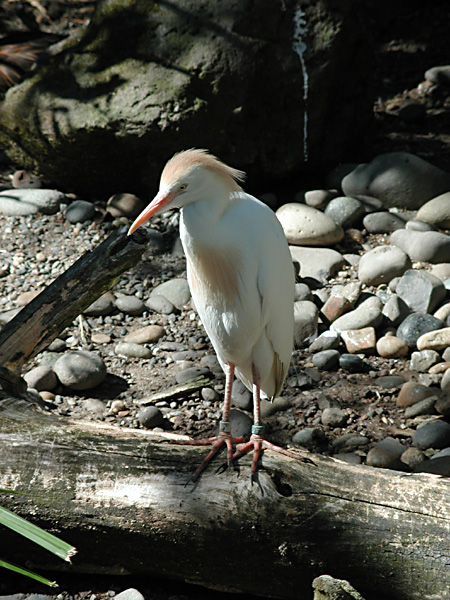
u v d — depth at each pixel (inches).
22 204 419.5
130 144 401.4
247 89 398.3
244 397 286.8
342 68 424.8
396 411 282.5
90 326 336.5
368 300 338.0
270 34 405.7
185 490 189.3
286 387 297.1
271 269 209.6
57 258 382.9
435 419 274.5
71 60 423.5
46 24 605.3
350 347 315.6
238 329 217.0
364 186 419.5
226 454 196.1
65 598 197.3
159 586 202.8
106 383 299.7
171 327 336.5
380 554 178.1
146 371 307.9
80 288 241.1
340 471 189.6
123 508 189.9
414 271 340.8
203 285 213.2
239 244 200.5
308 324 321.4
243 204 204.2
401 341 312.5
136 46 413.1
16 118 420.5
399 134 493.0
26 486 193.9
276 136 416.2
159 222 410.9
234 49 398.3
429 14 661.9
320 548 181.3
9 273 370.9
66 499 192.2
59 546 169.3
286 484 187.8
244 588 192.9
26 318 241.8
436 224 392.8
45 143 414.9
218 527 185.9
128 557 195.2
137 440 200.4
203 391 289.9
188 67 396.8
